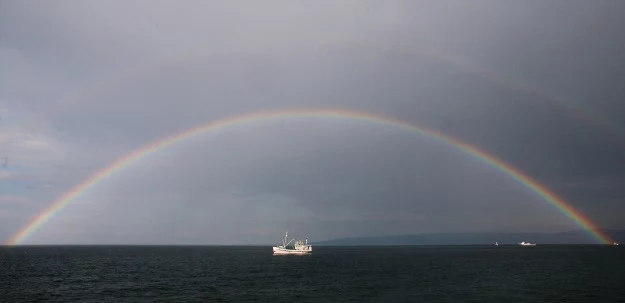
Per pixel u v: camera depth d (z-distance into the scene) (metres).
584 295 83.75
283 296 86.62
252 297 85.38
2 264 191.00
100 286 104.81
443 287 99.50
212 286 104.69
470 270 151.38
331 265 188.88
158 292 93.38
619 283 104.06
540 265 174.00
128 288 100.69
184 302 79.31
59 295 88.69
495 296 83.88
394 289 96.56
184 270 159.50
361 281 115.06
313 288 99.56
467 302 77.19
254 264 198.38
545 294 85.62
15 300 81.94
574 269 150.00
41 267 173.00
